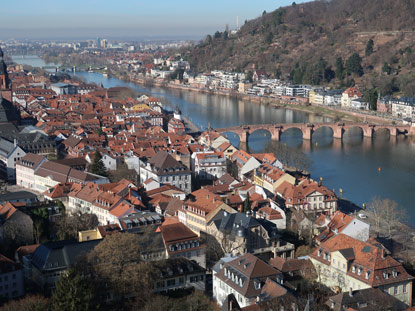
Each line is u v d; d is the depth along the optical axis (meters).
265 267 196.88
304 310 168.50
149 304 190.38
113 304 199.25
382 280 197.50
